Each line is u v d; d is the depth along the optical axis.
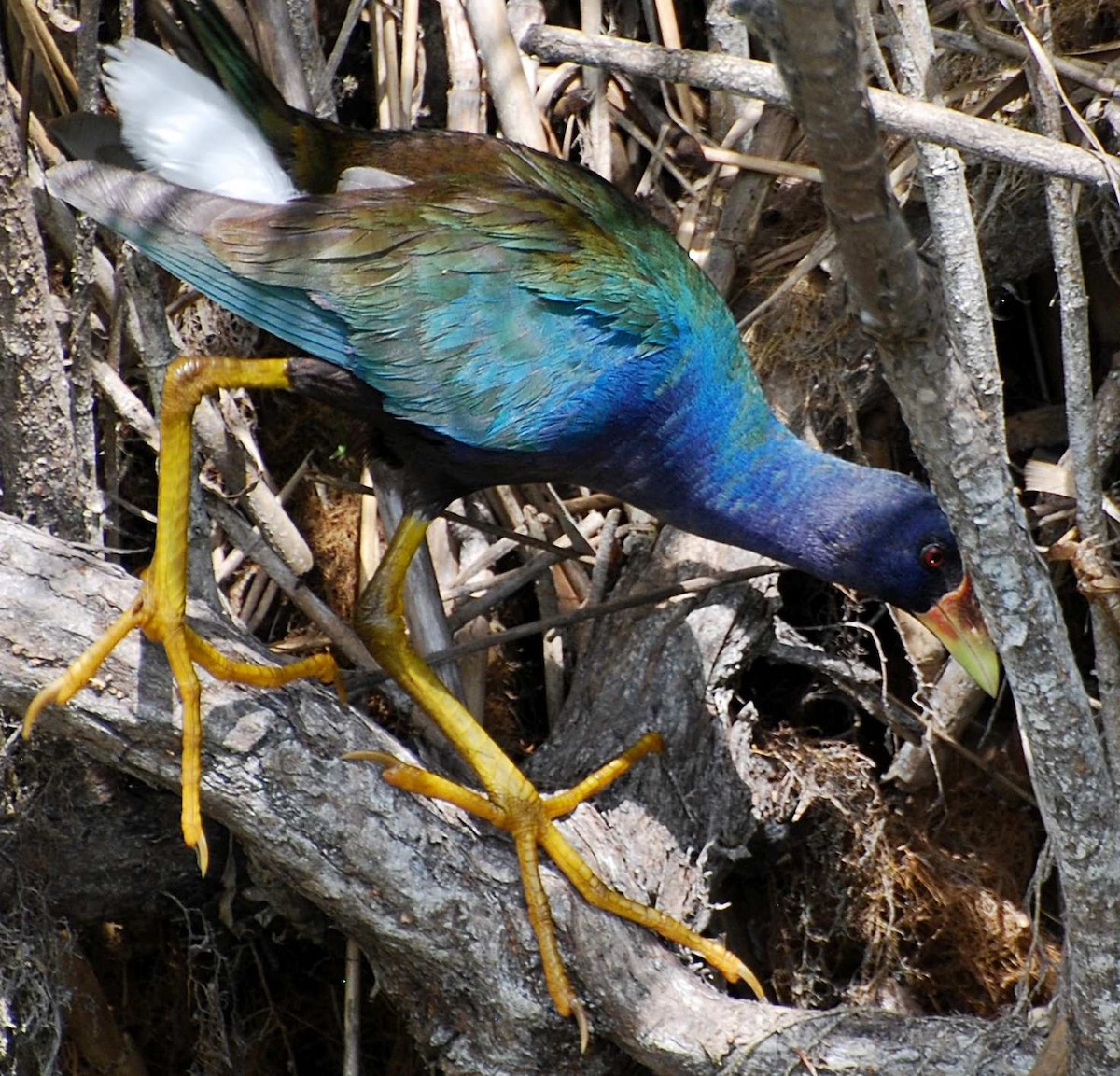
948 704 8.11
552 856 6.71
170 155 7.05
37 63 8.18
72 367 7.21
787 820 8.11
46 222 7.97
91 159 6.83
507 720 8.57
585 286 6.69
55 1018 7.01
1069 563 8.23
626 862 7.07
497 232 6.71
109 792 7.24
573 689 7.94
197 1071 8.16
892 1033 6.42
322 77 8.58
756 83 6.81
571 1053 6.71
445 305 6.69
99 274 7.99
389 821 6.42
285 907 7.44
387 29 9.03
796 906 8.34
